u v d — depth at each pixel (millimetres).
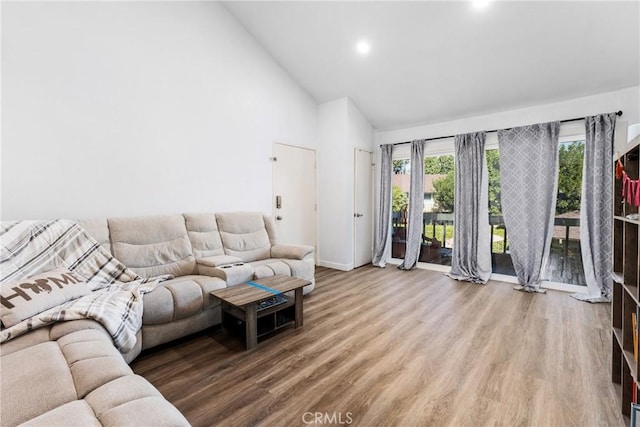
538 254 3428
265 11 3320
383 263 4770
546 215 3422
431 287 3605
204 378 1764
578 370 1832
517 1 2457
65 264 2082
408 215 4559
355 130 4574
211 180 3369
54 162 2314
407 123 4641
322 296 3277
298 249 3324
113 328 1605
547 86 3232
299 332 2391
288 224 4301
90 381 1039
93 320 1566
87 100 2463
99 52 2518
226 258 2795
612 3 2283
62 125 2344
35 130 2223
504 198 3693
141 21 2768
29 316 1508
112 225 2465
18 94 2145
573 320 2592
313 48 3648
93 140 2504
